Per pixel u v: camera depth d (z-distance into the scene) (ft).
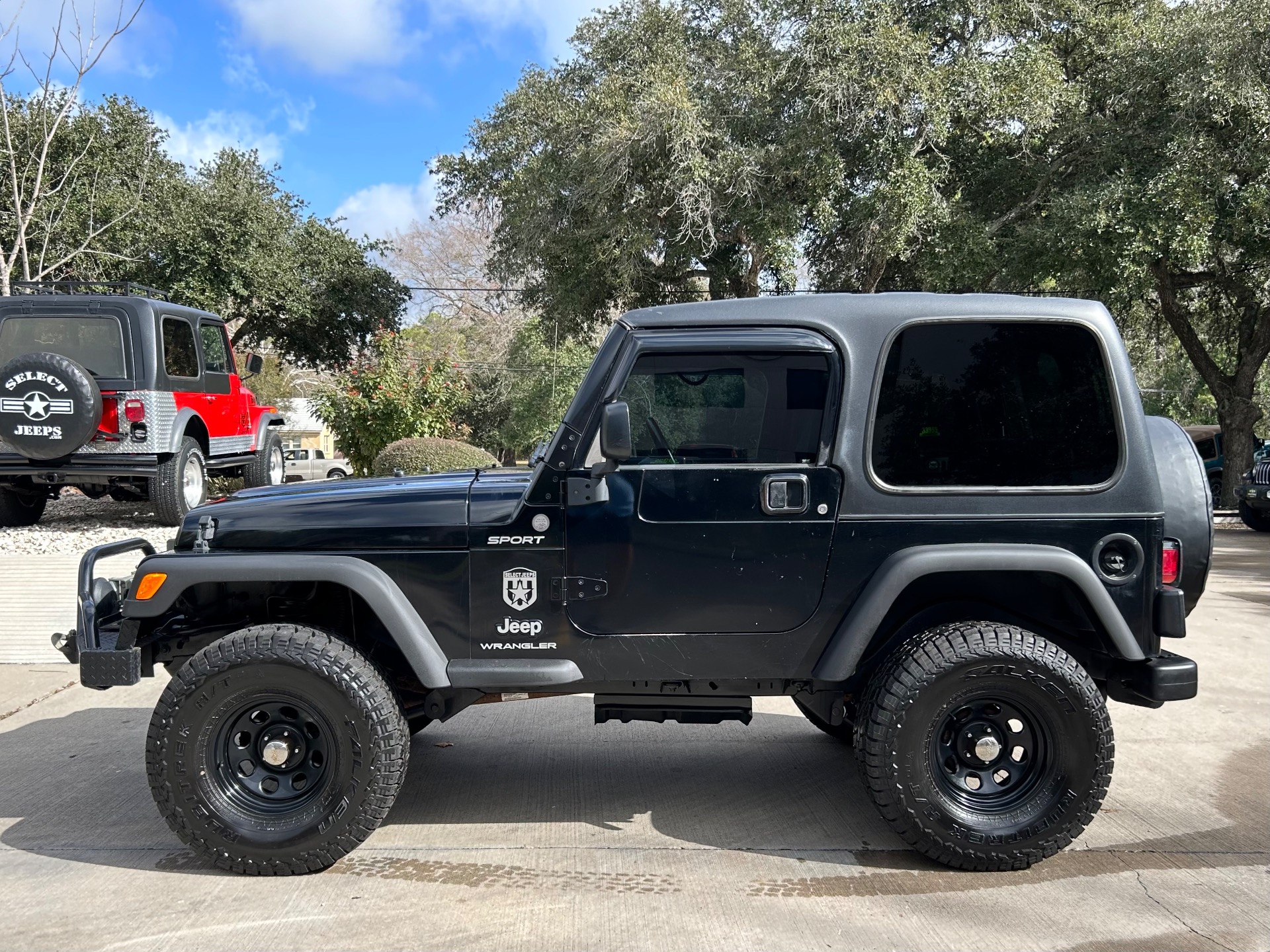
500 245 81.76
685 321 11.18
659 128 57.21
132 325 31.19
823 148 56.54
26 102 60.44
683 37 67.92
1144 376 125.08
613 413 10.24
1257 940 9.40
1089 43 60.54
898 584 10.68
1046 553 10.76
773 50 59.67
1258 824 12.26
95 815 12.66
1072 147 60.18
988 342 11.12
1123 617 10.97
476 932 9.62
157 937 9.50
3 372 29.37
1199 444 69.97
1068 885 10.63
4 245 58.70
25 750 15.15
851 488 10.92
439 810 12.89
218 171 84.69
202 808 10.64
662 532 11.00
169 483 32.09
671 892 10.50
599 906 10.17
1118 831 12.08
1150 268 57.82
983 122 57.88
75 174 62.80
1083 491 10.93
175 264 77.92
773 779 14.05
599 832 12.16
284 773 11.03
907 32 56.39
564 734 16.12
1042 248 55.47
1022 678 10.58
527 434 106.11
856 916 9.93
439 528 11.12
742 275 66.74
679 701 11.87
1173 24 57.57
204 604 12.36
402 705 11.81
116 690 18.30
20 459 30.78
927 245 58.54
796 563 11.00
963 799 10.91
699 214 57.88
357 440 48.93
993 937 9.47
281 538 11.29
